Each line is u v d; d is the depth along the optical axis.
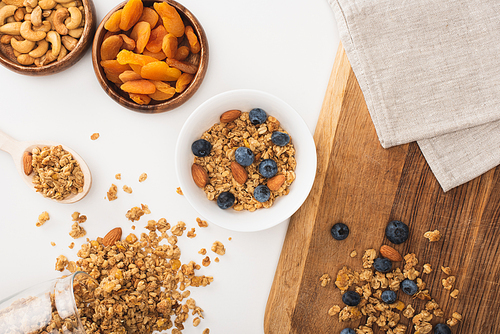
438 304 0.58
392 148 0.57
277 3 0.58
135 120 0.59
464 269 0.58
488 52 0.56
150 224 0.59
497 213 0.58
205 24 0.58
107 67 0.55
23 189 0.59
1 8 0.55
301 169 0.56
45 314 0.52
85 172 0.58
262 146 0.56
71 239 0.60
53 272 0.60
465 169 0.57
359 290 0.58
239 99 0.55
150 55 0.56
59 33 0.55
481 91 0.56
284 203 0.56
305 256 0.58
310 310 0.58
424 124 0.57
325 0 0.58
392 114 0.57
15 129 0.59
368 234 0.58
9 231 0.60
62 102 0.59
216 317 0.60
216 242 0.60
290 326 0.59
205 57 0.56
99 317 0.57
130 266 0.59
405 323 0.59
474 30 0.56
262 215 0.56
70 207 0.60
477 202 0.58
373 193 0.58
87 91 0.59
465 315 0.58
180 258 0.60
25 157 0.57
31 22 0.55
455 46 0.56
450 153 0.57
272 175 0.55
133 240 0.59
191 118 0.54
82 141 0.59
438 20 0.56
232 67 0.59
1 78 0.58
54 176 0.57
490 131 0.57
